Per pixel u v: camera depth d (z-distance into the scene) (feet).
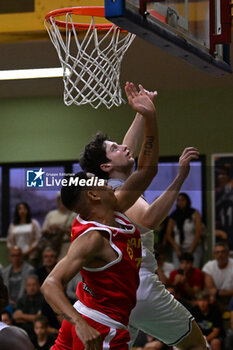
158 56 24.71
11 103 31.81
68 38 16.62
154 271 12.32
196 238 27.84
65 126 31.04
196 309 23.52
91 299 9.85
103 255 9.57
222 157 29.50
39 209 31.17
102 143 11.75
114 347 9.70
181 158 10.71
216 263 26.16
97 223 9.62
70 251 9.43
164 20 11.18
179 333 12.37
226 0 12.97
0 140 31.94
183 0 11.92
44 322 23.65
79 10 15.67
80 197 9.75
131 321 12.21
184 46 11.60
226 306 25.03
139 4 10.38
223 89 29.50
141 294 12.00
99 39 17.69
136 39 22.86
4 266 31.30
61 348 10.38
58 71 26.02
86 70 15.85
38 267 29.84
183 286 25.61
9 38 22.27
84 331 8.97
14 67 25.66
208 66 12.77
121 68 26.25
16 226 30.53
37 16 21.98
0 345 8.92
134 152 12.89
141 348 21.63
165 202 10.65
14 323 24.57
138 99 9.80
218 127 29.55
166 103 29.96
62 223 29.55
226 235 28.91
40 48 23.18
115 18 9.90
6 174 31.91
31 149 31.55
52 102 31.27
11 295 28.30
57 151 31.14
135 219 10.79
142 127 13.04
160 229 28.02
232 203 29.12
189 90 29.78
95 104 30.35
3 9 25.46
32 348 9.20
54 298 9.12
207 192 29.45
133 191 9.93
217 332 23.26
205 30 12.64
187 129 29.81
